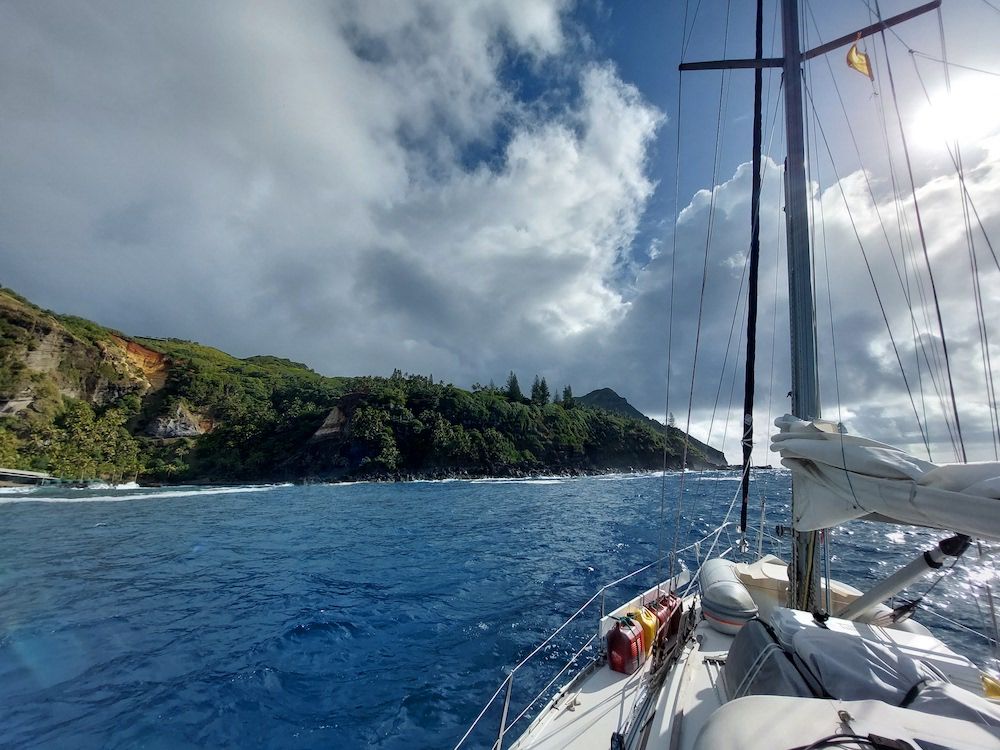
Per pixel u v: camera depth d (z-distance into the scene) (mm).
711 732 2012
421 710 6625
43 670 8156
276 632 9789
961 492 2533
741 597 4977
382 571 15398
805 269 4156
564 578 13656
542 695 6969
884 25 4391
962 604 9898
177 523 28672
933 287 3717
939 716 2012
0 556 18812
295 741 6020
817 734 1896
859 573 13242
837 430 3547
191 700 7031
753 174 6246
